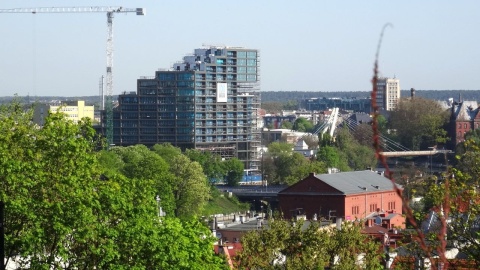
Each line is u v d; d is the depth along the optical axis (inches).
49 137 4670.3
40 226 4269.2
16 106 5748.0
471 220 3176.7
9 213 4296.3
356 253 5989.2
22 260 4372.5
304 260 5910.4
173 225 4805.6
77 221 4256.9
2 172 4382.4
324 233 6107.3
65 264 4352.9
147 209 4670.3
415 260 3356.3
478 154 3398.1
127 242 4416.8
